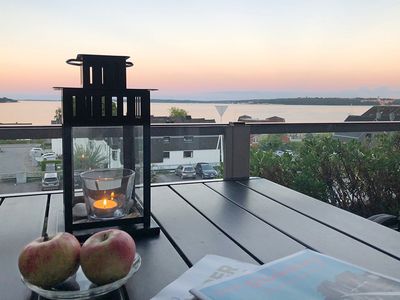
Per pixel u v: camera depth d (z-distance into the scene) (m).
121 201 1.10
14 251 0.97
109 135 1.11
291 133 2.44
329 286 0.68
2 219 1.25
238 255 0.94
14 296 0.74
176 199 1.52
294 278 0.71
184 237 1.07
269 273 0.74
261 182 1.87
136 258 0.82
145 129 1.08
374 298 0.64
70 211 1.04
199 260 0.90
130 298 0.73
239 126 1.93
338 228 1.16
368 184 3.06
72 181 1.05
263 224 1.19
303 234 1.10
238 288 0.68
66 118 1.01
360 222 1.22
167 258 0.92
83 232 1.04
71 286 0.74
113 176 1.11
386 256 0.94
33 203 1.46
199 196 1.57
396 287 0.68
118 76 1.05
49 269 0.70
